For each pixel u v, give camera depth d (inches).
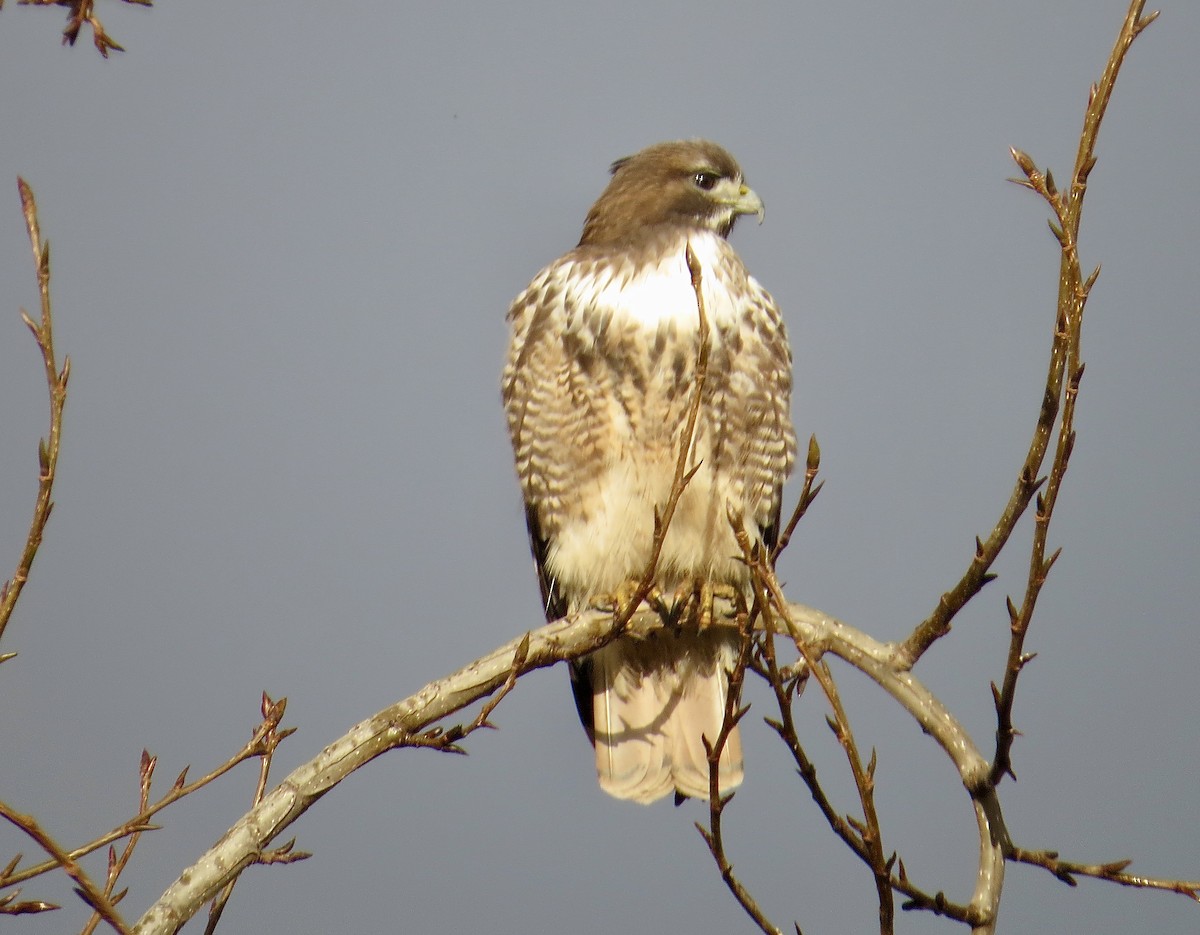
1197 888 290.4
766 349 424.2
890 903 281.4
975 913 295.6
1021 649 291.3
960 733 317.7
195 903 295.6
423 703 329.1
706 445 418.6
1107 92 279.3
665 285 419.2
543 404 430.0
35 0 235.5
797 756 277.4
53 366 265.0
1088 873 296.4
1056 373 289.0
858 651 333.4
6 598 263.0
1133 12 277.7
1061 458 281.1
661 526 330.6
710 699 430.3
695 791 426.3
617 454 422.9
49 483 264.8
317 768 313.1
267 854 303.4
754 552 277.1
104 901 254.5
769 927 283.4
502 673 340.5
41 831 251.8
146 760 305.4
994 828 305.4
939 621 321.4
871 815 276.4
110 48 236.8
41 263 264.1
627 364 417.4
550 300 430.3
